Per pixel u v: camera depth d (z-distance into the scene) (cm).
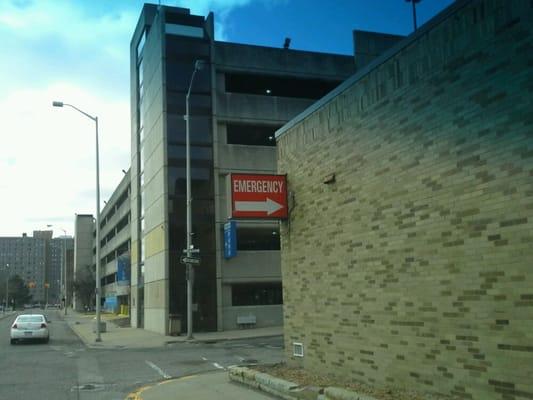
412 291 880
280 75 3766
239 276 3466
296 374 1190
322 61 3884
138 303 4159
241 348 2316
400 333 908
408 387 884
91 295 9831
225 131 3581
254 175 1332
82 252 11744
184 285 3344
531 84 668
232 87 3725
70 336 3412
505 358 697
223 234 3469
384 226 959
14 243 18325
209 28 3638
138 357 2056
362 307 1023
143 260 4044
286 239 1353
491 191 725
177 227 3384
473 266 752
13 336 2803
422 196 861
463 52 779
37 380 1502
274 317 3528
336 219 1123
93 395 1255
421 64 869
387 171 954
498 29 718
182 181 3434
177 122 3484
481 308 737
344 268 1089
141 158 4228
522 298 675
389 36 4122
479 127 747
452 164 796
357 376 1034
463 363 766
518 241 682
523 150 677
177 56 3544
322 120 1191
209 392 1184
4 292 14475
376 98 992
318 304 1191
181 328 3278
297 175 1303
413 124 886
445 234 808
